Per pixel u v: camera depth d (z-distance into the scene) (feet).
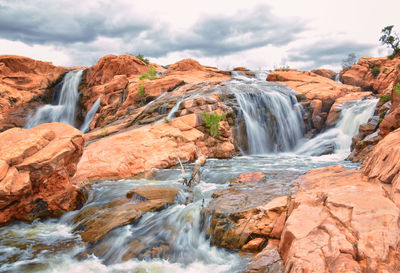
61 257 22.79
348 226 14.93
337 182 24.99
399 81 50.67
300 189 26.20
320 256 13.44
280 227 20.68
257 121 71.97
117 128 72.84
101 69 118.52
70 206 33.19
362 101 76.18
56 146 30.42
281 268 16.10
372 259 12.48
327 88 89.20
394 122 44.32
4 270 20.95
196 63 134.92
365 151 49.37
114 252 22.70
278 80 109.60
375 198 16.85
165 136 54.29
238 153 64.69
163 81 91.09
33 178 28.91
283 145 74.28
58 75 127.44
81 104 118.32
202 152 57.26
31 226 29.43
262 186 29.84
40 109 118.83
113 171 41.34
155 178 42.11
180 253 22.03
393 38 144.15
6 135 29.37
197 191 33.45
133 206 28.96
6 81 123.95
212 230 22.84
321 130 78.74
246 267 18.47
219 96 70.54
